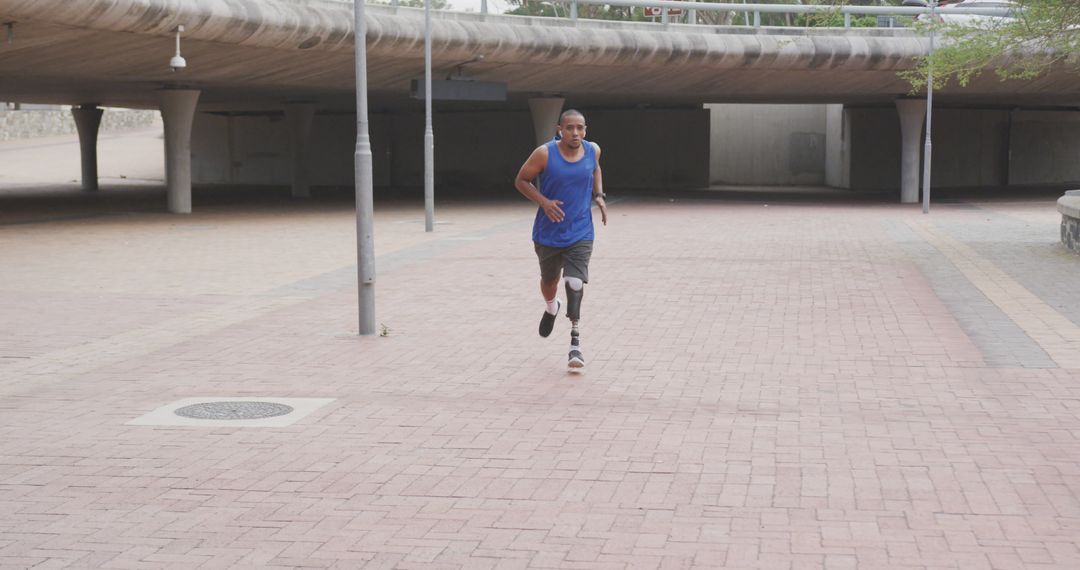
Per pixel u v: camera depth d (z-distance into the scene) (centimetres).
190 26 2511
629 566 521
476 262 1942
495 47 3231
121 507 620
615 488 642
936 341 1105
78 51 2584
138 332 1232
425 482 659
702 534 563
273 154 5638
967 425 773
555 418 811
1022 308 1317
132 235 2591
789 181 5497
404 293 1542
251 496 637
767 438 747
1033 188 5153
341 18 2864
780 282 1605
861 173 5134
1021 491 624
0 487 659
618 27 3431
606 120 5197
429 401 873
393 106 5028
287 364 1036
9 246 2314
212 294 1559
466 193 4781
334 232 2675
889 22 3834
